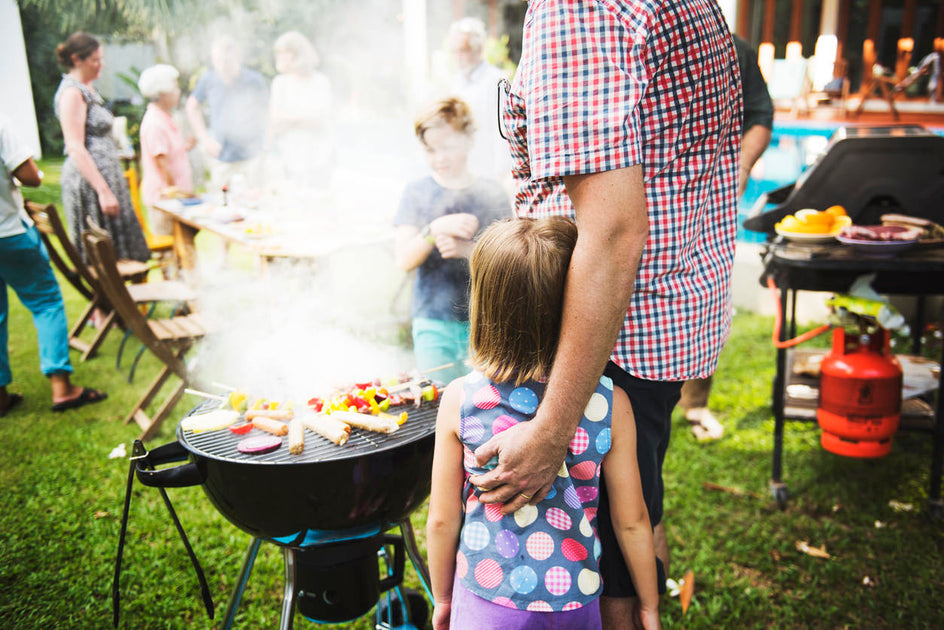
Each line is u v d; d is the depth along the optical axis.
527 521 1.21
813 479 2.82
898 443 3.11
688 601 2.11
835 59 8.07
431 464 1.53
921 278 2.42
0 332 3.49
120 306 3.07
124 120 5.34
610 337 1.09
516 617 1.19
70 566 2.37
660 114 1.21
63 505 2.74
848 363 2.51
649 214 1.26
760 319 4.66
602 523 1.36
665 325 1.30
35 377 4.07
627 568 1.38
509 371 1.21
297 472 1.35
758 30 9.08
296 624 2.09
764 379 3.77
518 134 1.26
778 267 2.52
